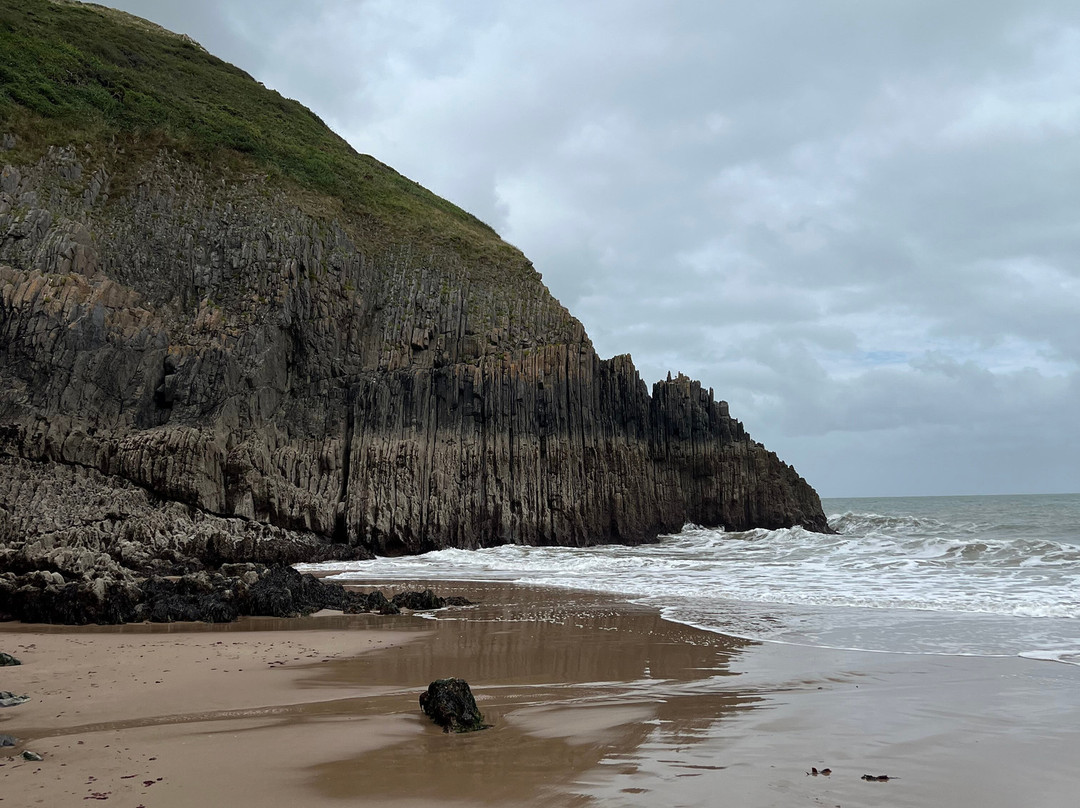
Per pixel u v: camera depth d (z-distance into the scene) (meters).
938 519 67.62
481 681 12.93
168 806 7.02
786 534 46.16
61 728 9.98
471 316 54.66
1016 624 18.14
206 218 53.62
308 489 44.19
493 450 46.66
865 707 10.78
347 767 8.17
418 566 36.44
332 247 54.72
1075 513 77.00
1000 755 8.53
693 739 9.18
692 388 53.53
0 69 54.91
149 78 67.00
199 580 23.20
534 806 6.95
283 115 73.94
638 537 47.72
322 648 16.36
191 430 41.56
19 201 47.59
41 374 40.88
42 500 35.84
